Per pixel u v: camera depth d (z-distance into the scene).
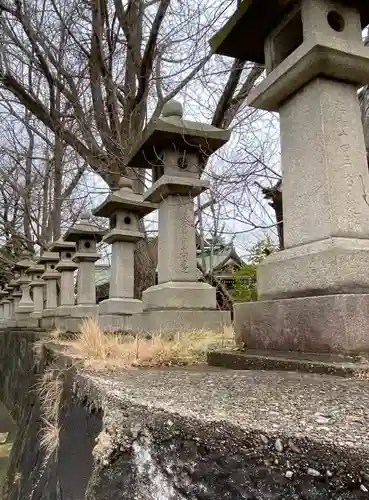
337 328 1.75
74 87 7.87
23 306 10.76
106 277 13.61
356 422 0.98
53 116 8.00
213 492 1.00
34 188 13.44
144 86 7.61
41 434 2.83
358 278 1.86
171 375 1.86
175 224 3.81
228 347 2.67
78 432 1.74
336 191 1.99
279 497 0.90
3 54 7.65
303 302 1.94
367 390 1.35
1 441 6.12
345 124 2.10
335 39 2.03
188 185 3.79
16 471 3.82
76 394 1.97
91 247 6.15
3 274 14.76
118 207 4.91
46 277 8.09
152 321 3.70
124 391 1.45
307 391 1.35
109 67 7.82
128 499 1.15
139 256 7.38
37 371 4.41
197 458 1.06
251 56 2.75
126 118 7.82
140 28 7.96
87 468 1.46
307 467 0.88
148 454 1.16
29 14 7.27
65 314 6.57
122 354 2.58
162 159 3.89
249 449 0.97
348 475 0.82
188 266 3.79
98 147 7.65
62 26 7.62
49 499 2.04
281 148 2.37
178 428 1.12
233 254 7.93
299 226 2.16
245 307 2.40
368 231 2.02
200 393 1.37
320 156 2.05
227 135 3.85
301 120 2.20
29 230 13.44
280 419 1.03
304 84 2.19
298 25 2.35
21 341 7.64
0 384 10.25
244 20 2.38
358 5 2.23
